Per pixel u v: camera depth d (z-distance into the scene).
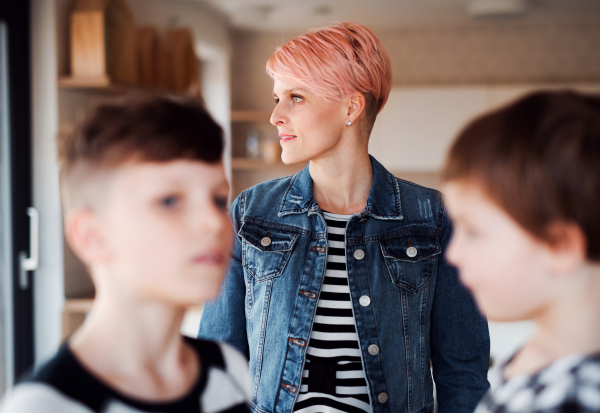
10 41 2.59
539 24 5.16
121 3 2.75
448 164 0.55
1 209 2.63
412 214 1.17
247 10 4.55
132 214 0.46
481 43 5.25
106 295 0.49
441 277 1.18
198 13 4.31
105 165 0.46
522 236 0.51
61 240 2.72
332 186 1.16
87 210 0.47
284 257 1.12
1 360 2.64
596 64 5.12
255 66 5.40
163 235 0.46
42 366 0.48
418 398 1.14
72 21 2.61
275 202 1.18
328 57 1.05
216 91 4.97
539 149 0.49
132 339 0.49
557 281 0.51
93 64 2.62
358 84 1.08
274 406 1.08
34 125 2.69
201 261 0.47
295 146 1.10
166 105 0.48
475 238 0.54
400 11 4.71
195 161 0.47
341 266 1.12
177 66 3.24
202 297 0.47
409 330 1.13
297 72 1.06
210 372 0.58
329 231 1.13
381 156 5.13
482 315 1.18
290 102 1.10
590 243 0.48
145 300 0.48
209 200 0.48
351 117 1.10
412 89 5.06
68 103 2.75
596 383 0.46
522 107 0.52
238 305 1.18
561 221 0.48
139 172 0.46
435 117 5.05
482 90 5.00
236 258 1.18
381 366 1.08
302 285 1.10
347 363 1.08
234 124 5.38
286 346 1.09
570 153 0.48
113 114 0.47
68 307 2.70
